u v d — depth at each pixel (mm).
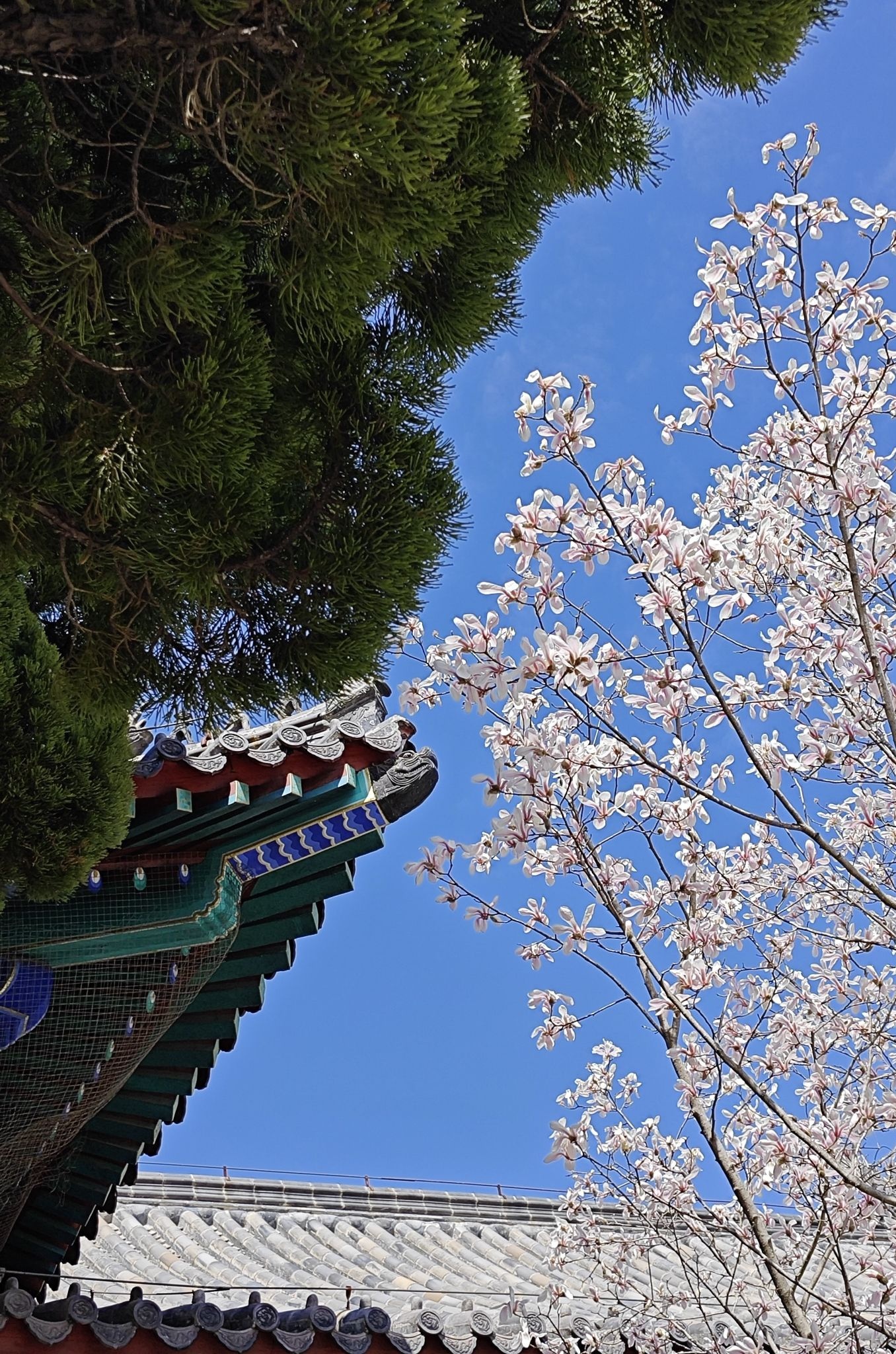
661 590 4586
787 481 5281
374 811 5613
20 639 4039
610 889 5172
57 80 3426
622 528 4582
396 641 3965
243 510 3580
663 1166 6434
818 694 5652
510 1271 9492
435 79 2906
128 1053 5449
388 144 2910
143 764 5051
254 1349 5410
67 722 3996
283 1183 10031
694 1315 6551
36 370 3484
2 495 3365
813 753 5215
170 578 3570
